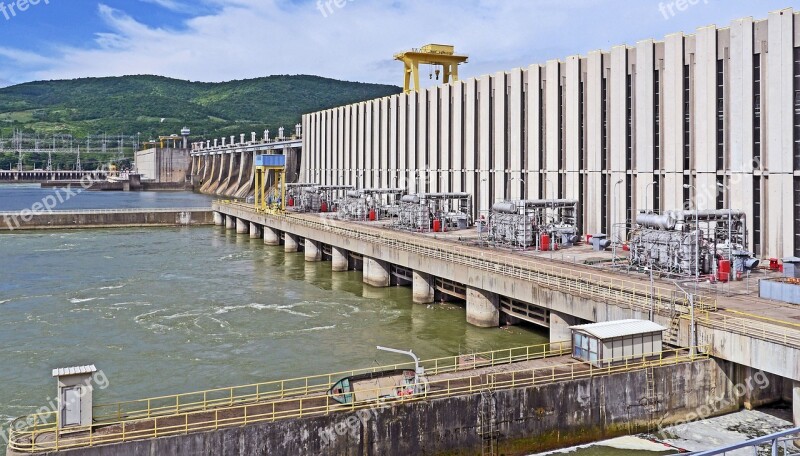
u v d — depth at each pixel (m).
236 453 31.41
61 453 29.02
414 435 34.19
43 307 69.19
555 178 85.44
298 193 148.88
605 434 37.56
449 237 88.81
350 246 87.75
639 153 72.62
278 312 67.62
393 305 71.12
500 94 95.00
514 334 58.78
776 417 39.59
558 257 68.88
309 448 32.50
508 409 35.72
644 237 60.34
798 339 35.75
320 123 161.62
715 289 51.09
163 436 30.52
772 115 59.03
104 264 98.19
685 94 67.75
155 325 62.09
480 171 100.25
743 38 61.38
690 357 39.59
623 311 45.19
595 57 78.38
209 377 47.97
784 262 53.78
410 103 117.88
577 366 39.19
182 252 113.50
